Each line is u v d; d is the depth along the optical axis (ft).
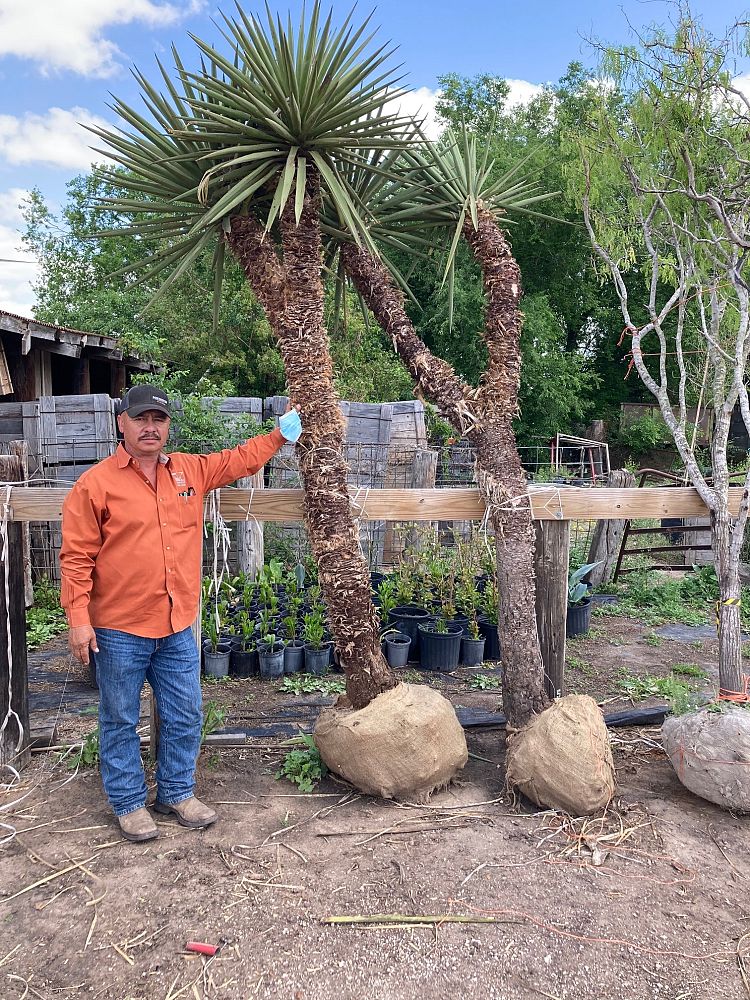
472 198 11.30
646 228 11.84
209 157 9.50
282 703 14.94
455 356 56.34
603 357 75.61
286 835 9.28
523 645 10.91
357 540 10.66
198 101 9.80
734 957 7.14
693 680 16.37
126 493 8.89
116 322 43.73
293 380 10.38
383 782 9.96
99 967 6.98
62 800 10.30
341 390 38.09
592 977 6.84
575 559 26.96
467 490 11.44
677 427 12.05
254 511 11.36
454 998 6.56
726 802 9.81
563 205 55.11
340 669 17.06
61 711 14.26
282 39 8.89
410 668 17.63
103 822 9.68
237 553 23.79
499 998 6.57
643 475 24.50
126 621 9.00
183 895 8.04
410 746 9.91
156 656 9.48
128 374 40.19
